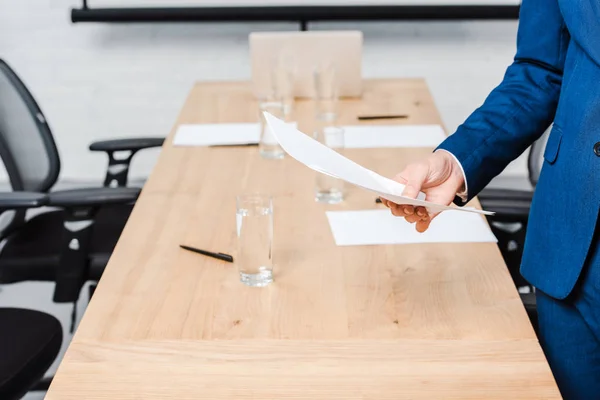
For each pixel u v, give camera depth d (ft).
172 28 15.39
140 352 5.04
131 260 6.25
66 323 11.41
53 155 9.69
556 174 5.37
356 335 5.20
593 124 5.11
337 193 7.38
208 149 8.95
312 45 10.73
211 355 4.99
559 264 5.37
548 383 4.71
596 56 5.08
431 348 5.05
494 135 5.66
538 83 5.74
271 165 8.41
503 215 8.27
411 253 6.33
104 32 15.38
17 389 6.78
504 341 5.13
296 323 5.35
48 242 9.09
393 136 9.30
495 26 15.38
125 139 10.20
